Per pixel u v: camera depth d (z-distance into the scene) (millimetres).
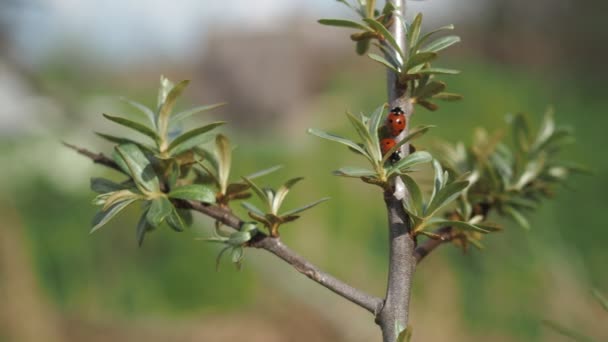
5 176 5812
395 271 1498
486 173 2020
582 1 18641
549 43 18766
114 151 1649
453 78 13734
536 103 13828
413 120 11516
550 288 7480
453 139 11141
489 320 7320
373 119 1509
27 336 6867
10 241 7121
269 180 9750
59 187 6074
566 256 8078
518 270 7648
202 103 13891
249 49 13758
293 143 11094
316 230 8797
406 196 1528
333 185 9688
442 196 1460
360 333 7113
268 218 1562
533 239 7844
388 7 1635
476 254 7770
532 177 2129
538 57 18531
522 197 2150
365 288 8016
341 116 12219
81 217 8312
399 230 1506
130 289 8039
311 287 7418
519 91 14242
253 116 13344
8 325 6852
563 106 14031
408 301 1487
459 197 1974
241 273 8250
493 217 6922
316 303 7363
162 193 1597
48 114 5602
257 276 8180
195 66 14406
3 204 7188
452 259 7801
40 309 7090
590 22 18391
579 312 7305
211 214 1656
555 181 2176
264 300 7906
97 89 12297
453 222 1469
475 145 2209
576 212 9555
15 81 5609
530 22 19172
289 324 7395
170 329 7516
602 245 8898
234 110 13523
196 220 4844
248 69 13609
